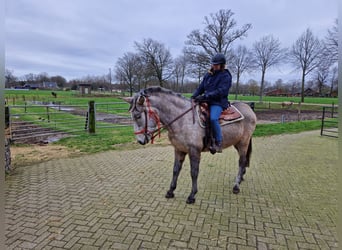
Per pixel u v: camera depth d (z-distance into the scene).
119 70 50.22
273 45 33.81
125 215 3.19
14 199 3.65
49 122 11.05
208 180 4.46
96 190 4.00
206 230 2.85
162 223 3.00
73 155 6.26
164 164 5.48
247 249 2.53
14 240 2.66
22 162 5.59
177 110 3.31
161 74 39.31
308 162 5.77
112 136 8.84
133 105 3.09
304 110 24.80
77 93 54.53
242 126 3.87
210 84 3.53
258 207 3.43
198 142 3.34
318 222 3.04
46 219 3.09
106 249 2.51
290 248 2.55
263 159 6.04
